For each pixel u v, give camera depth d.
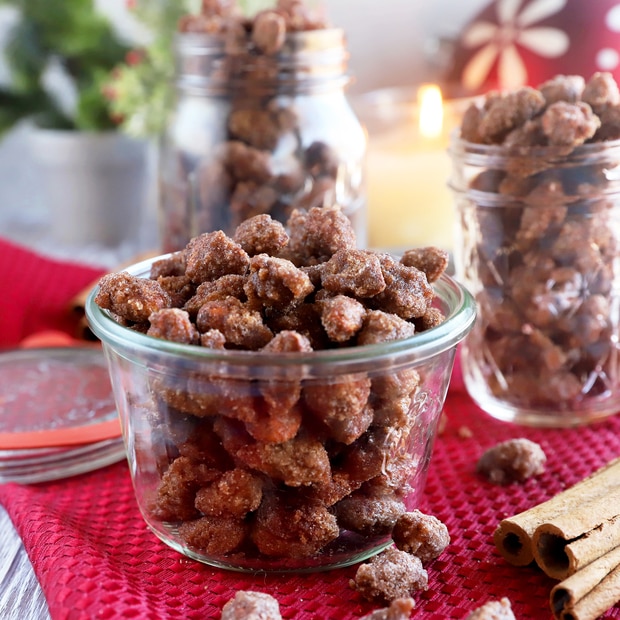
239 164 0.51
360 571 0.37
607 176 0.44
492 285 0.46
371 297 0.38
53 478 0.45
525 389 0.47
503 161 0.45
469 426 0.48
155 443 0.38
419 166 0.62
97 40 0.71
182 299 0.39
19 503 0.42
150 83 0.66
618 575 0.36
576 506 0.39
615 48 0.66
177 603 0.37
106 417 0.47
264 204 0.51
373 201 0.63
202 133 0.52
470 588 0.37
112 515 0.42
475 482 0.43
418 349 0.36
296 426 0.36
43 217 0.85
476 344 0.48
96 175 0.71
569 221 0.45
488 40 0.69
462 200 0.47
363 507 0.37
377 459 0.37
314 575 0.38
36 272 0.59
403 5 0.78
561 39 0.67
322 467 0.36
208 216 0.52
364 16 0.78
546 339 0.46
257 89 0.51
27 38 0.71
